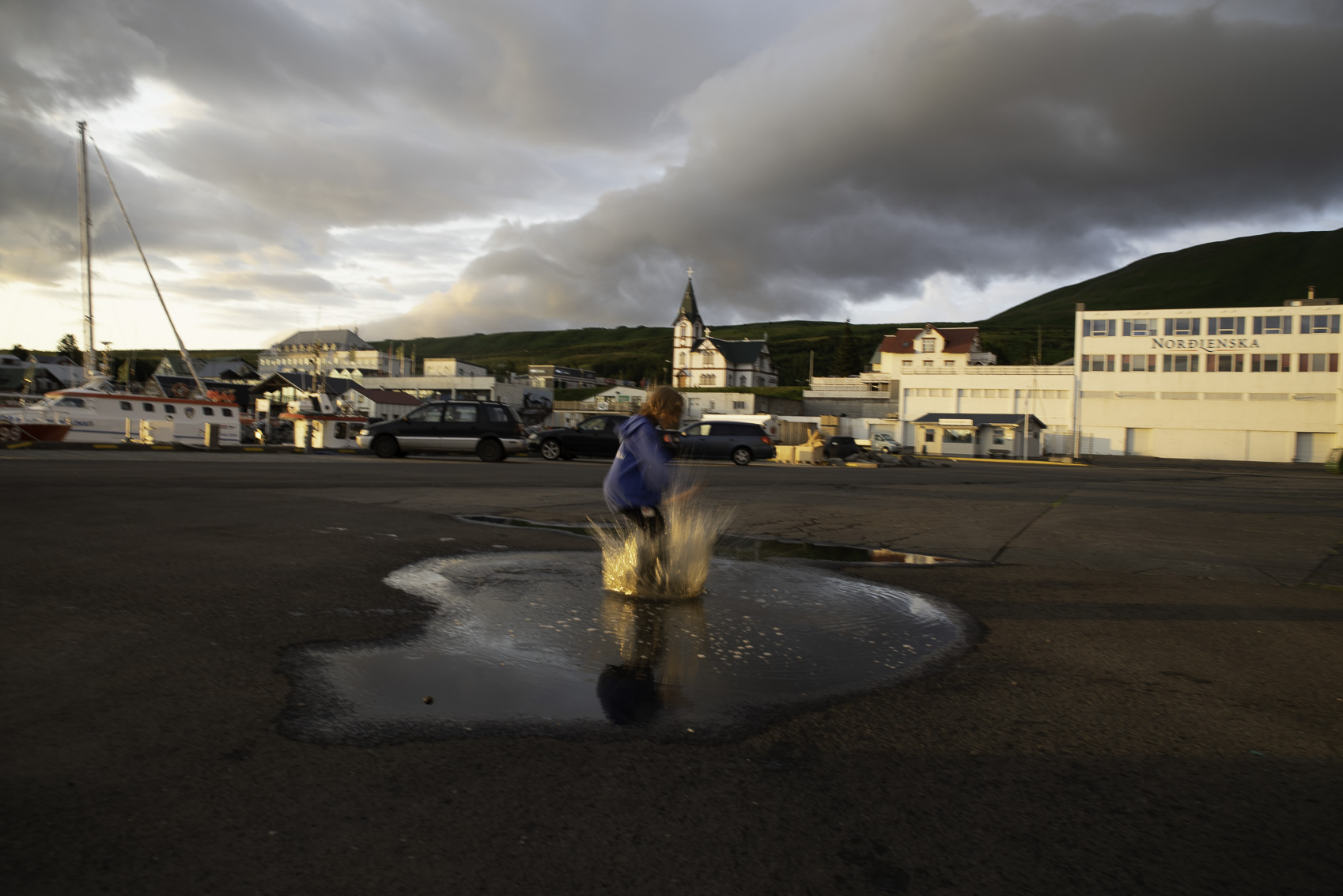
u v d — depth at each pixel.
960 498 12.88
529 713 2.78
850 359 117.31
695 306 116.69
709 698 3.01
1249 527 9.42
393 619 4.00
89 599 4.13
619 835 1.97
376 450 23.17
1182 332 57.75
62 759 2.27
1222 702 3.14
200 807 2.03
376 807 2.07
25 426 22.25
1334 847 2.01
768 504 11.04
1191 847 1.99
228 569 5.07
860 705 3.00
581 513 9.02
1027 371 61.66
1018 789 2.31
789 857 1.89
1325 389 54.38
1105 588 5.51
